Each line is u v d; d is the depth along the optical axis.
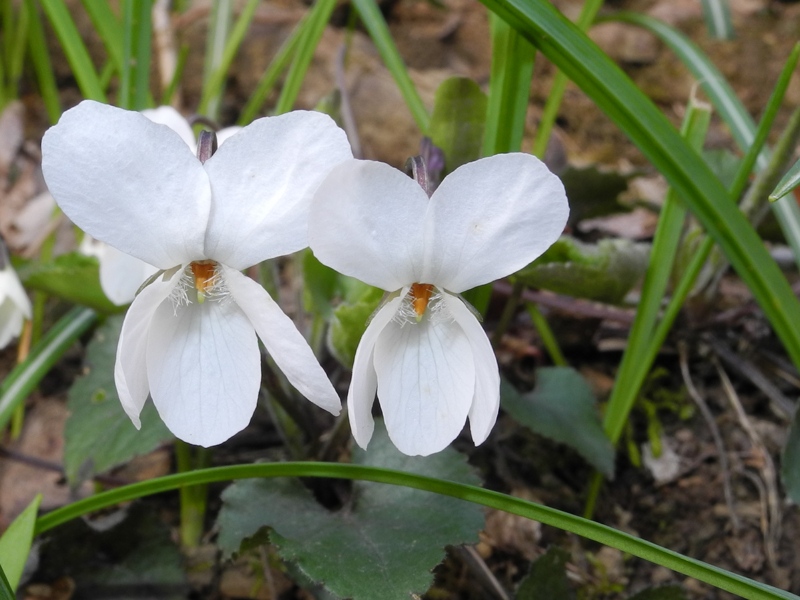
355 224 0.05
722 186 0.07
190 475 0.06
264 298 0.05
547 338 0.10
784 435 0.09
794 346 0.07
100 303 0.09
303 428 0.08
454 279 0.05
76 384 0.08
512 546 0.08
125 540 0.08
